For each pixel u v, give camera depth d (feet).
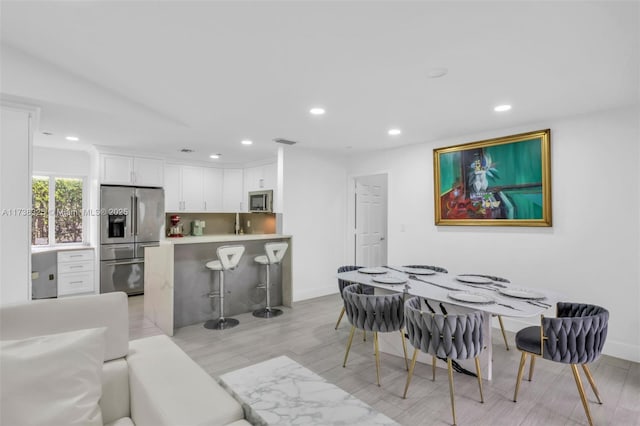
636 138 9.85
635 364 9.58
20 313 5.03
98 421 4.57
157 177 17.90
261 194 19.06
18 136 8.32
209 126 12.44
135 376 5.16
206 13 5.71
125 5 5.60
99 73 8.40
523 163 11.96
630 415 7.13
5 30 6.84
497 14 5.56
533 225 11.66
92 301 5.57
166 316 12.21
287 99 9.67
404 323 9.06
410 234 15.57
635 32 6.03
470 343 7.07
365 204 19.93
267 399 4.16
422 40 6.43
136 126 11.78
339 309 15.30
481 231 13.17
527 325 11.89
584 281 10.72
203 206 20.26
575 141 10.94
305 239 17.10
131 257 17.11
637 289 9.82
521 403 7.61
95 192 16.61
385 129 12.80
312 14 5.66
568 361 6.88
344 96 9.39
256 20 5.88
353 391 8.18
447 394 8.02
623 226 10.05
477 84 8.47
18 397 4.07
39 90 8.27
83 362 4.68
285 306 15.93
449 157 14.03
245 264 15.05
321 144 15.64
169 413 4.09
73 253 16.10
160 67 7.86
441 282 10.10
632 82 8.26
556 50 6.73
